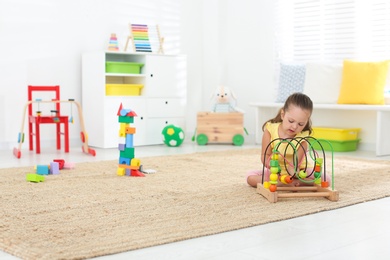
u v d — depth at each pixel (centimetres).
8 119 443
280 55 520
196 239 182
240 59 545
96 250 165
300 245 176
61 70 467
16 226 193
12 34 440
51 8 458
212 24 546
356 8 465
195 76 550
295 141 260
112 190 261
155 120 484
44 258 157
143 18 511
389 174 316
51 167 309
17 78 445
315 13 492
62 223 198
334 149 448
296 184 262
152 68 480
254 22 532
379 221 209
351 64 447
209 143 499
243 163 360
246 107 544
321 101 464
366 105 423
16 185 272
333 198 241
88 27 479
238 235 188
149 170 317
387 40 448
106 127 454
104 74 448
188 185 276
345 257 164
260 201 239
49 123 429
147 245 172
